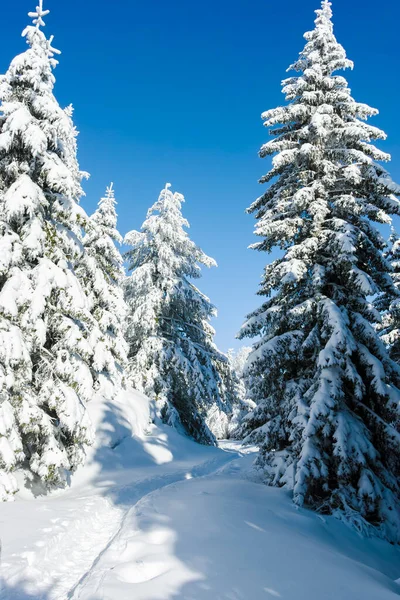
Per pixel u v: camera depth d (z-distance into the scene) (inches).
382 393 400.2
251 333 484.7
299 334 464.4
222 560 226.7
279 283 489.7
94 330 702.5
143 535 256.5
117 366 794.2
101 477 602.9
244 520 303.7
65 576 242.4
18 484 464.4
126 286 992.2
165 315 1000.2
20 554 248.7
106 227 836.6
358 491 390.0
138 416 799.7
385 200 474.0
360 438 399.5
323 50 542.3
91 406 730.2
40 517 344.2
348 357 423.5
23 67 515.8
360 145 499.8
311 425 391.9
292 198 510.6
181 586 191.3
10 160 513.3
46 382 482.9
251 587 199.0
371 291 410.3
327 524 350.9
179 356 893.2
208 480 476.1
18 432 438.9
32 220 486.9
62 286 488.1
